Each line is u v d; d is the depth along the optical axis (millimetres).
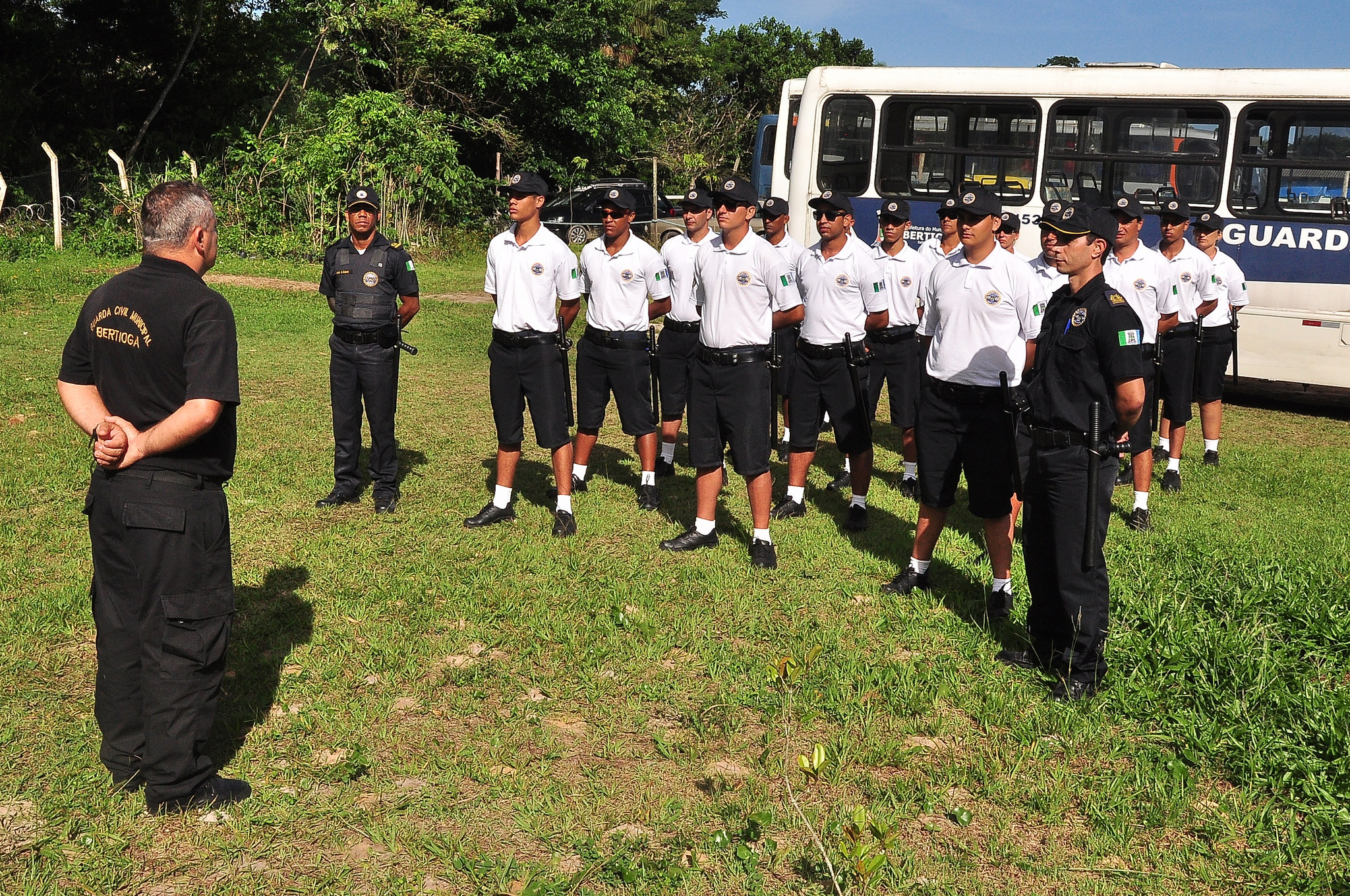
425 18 24359
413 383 10281
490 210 25031
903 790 3551
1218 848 3299
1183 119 10617
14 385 9000
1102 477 4188
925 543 5336
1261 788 3635
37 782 3408
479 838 3234
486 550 5758
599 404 6852
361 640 4559
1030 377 4859
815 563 5770
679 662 4492
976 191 4797
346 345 6207
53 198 19016
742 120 41938
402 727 3877
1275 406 11336
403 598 5020
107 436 3033
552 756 3699
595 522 6305
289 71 26484
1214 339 8102
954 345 4973
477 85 25344
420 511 6383
